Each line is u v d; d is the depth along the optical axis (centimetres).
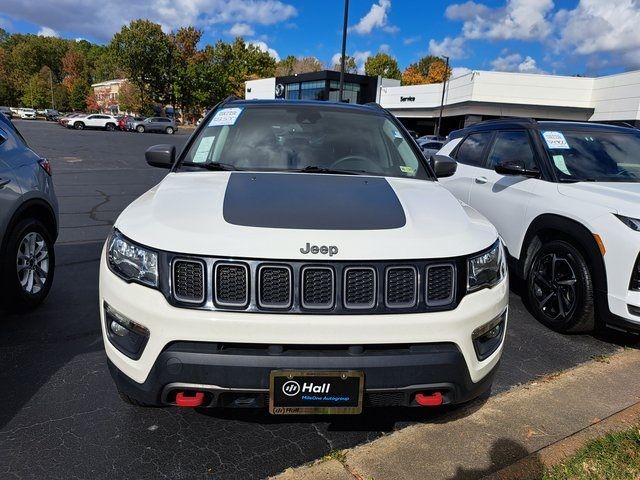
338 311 204
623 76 3894
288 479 224
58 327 379
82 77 11312
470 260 221
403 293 210
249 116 356
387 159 334
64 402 281
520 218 446
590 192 388
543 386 312
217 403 208
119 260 220
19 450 239
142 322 206
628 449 247
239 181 276
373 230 219
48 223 433
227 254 203
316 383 203
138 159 2005
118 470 228
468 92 4475
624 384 316
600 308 358
